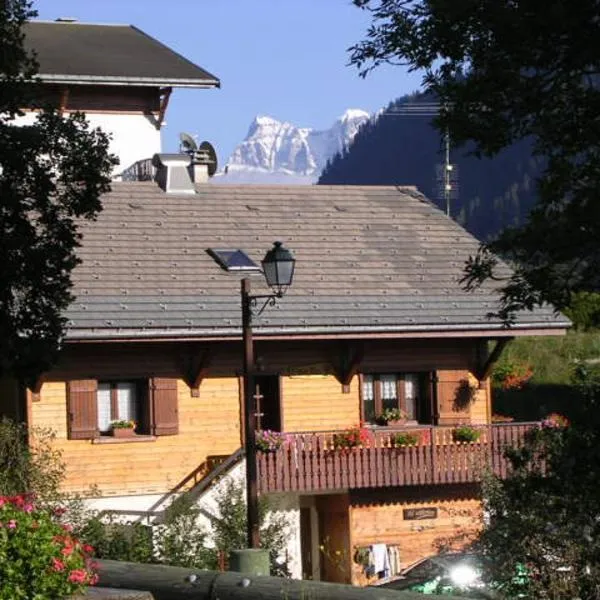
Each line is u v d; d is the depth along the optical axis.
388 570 41.19
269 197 47.22
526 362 54.62
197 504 35.97
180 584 17.56
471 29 15.42
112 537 30.31
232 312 39.97
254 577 16.88
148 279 40.97
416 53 15.78
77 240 27.14
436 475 41.03
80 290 39.75
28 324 23.84
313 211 46.84
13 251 23.48
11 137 23.86
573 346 58.03
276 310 40.41
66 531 15.01
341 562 40.41
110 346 39.53
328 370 41.69
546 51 15.41
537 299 15.80
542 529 17.06
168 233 43.84
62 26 64.25
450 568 23.27
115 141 59.19
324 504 42.12
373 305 41.62
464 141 15.95
